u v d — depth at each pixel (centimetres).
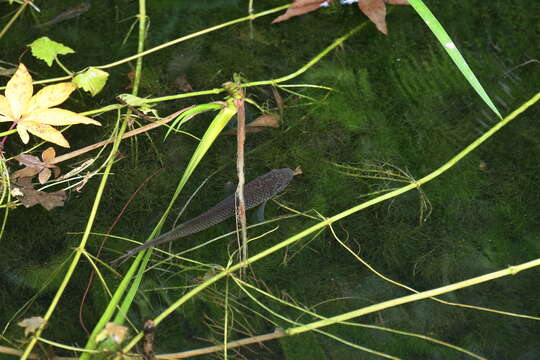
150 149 137
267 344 123
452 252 130
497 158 137
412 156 137
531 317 124
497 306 126
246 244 128
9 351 121
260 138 138
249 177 135
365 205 130
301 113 140
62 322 124
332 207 133
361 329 125
